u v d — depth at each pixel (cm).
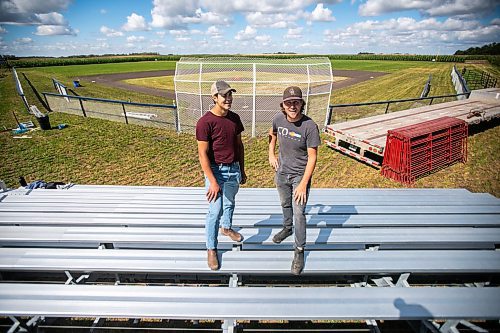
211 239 272
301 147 261
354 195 506
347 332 337
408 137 756
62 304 247
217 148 263
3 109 1788
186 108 1339
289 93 241
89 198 505
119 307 244
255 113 1347
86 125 1377
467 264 290
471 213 419
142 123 1422
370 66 6450
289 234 315
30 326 279
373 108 1792
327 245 329
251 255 299
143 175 860
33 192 542
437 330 254
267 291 258
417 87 2814
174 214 407
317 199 483
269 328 342
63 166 920
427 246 339
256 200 495
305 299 249
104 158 985
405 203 468
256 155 1030
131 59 9700
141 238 332
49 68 6438
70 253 306
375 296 252
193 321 343
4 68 6366
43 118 1269
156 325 345
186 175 860
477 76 3186
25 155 1005
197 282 381
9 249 312
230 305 245
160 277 366
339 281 380
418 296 252
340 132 971
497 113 1192
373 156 976
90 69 6084
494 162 915
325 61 1354
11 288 262
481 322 347
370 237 334
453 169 875
